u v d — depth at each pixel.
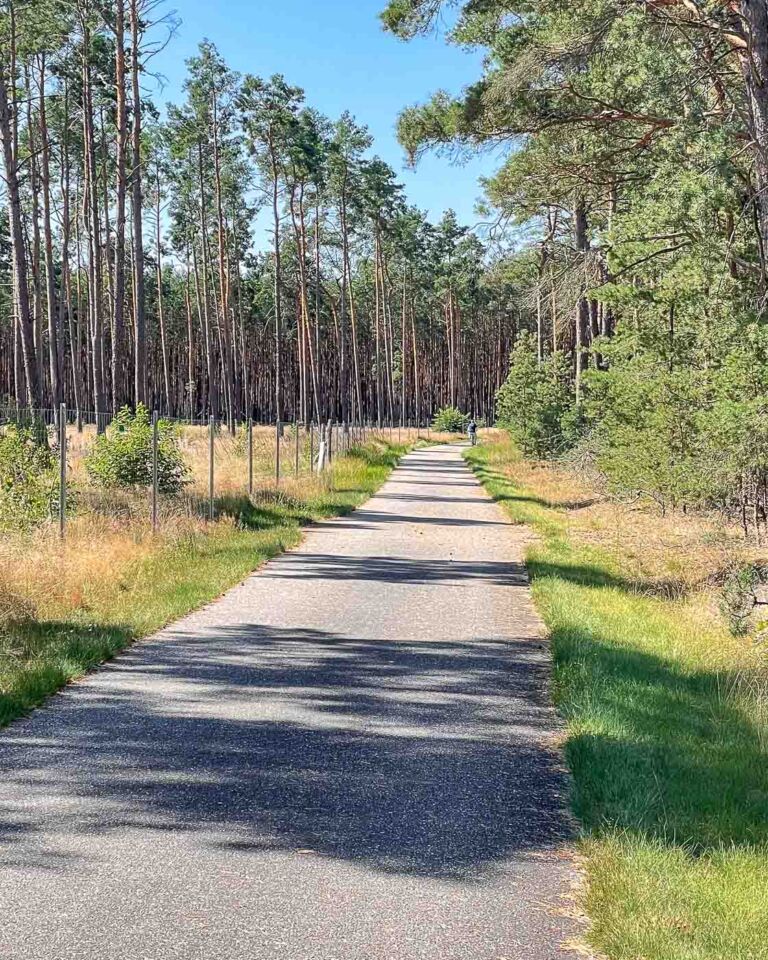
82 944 4.11
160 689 8.38
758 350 16.27
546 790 6.16
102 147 51.28
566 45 16.48
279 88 57.84
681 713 7.91
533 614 12.38
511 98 18.27
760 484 18.75
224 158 60.94
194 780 6.17
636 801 5.68
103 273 67.44
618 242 20.52
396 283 102.94
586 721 7.37
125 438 20.52
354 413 107.38
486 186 23.70
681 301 19.84
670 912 4.34
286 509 23.16
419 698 8.32
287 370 114.69
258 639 10.45
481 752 6.90
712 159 15.38
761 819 5.59
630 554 18.14
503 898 4.64
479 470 41.31
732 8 15.11
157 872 4.83
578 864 5.06
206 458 33.47
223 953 4.06
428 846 5.24
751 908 4.38
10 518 14.80
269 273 99.50
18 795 5.85
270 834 5.34
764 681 8.97
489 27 20.20
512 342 115.31
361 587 13.99
